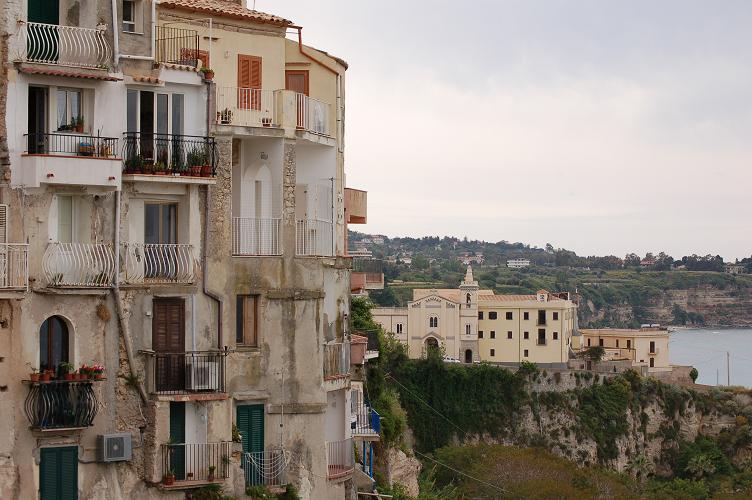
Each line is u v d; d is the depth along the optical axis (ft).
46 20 179.32
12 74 172.24
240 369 199.00
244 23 212.64
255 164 207.62
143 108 187.93
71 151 177.58
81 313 177.68
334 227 228.02
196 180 189.26
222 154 196.65
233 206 207.62
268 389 201.87
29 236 173.17
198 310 192.34
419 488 404.36
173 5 203.82
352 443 223.92
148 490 183.52
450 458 556.10
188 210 191.21
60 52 176.96
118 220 181.57
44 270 173.78
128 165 183.32
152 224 190.70
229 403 191.21
